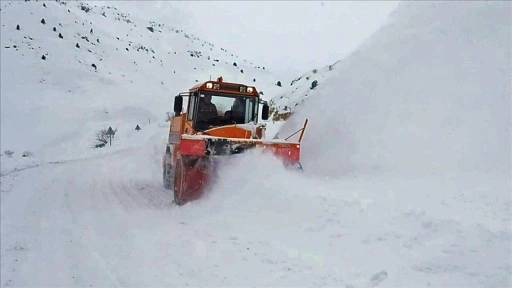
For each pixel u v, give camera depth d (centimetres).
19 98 5359
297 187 722
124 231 664
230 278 440
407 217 539
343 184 804
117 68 7944
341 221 569
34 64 6706
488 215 535
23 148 3500
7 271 531
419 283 381
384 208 584
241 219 655
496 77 1001
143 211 819
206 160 823
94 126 4516
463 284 369
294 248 508
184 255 523
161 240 597
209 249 535
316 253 484
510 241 435
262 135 958
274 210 660
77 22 9575
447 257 421
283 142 855
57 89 6047
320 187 746
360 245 490
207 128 955
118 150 2866
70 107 5275
